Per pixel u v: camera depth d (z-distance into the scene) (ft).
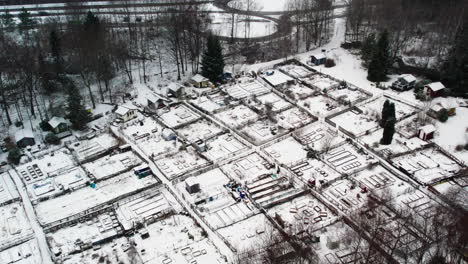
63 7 551.59
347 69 411.34
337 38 477.77
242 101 365.81
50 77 385.91
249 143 315.58
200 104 366.63
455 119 331.77
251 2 556.51
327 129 326.24
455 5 435.12
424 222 243.19
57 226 250.78
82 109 339.57
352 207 255.70
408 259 222.28
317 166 291.17
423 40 428.56
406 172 280.31
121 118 346.33
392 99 359.87
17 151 307.99
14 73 373.20
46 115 348.18
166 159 303.68
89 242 239.50
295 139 318.24
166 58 441.27
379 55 376.07
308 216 251.39
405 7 450.30
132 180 286.25
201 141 312.29
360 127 327.47
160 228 249.14
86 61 378.73
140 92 388.78
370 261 217.15
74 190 280.10
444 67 368.68
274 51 451.94
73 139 332.19
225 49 453.99
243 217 253.24
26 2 565.53
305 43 467.11
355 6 459.73
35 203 269.85
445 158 294.46
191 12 453.17
